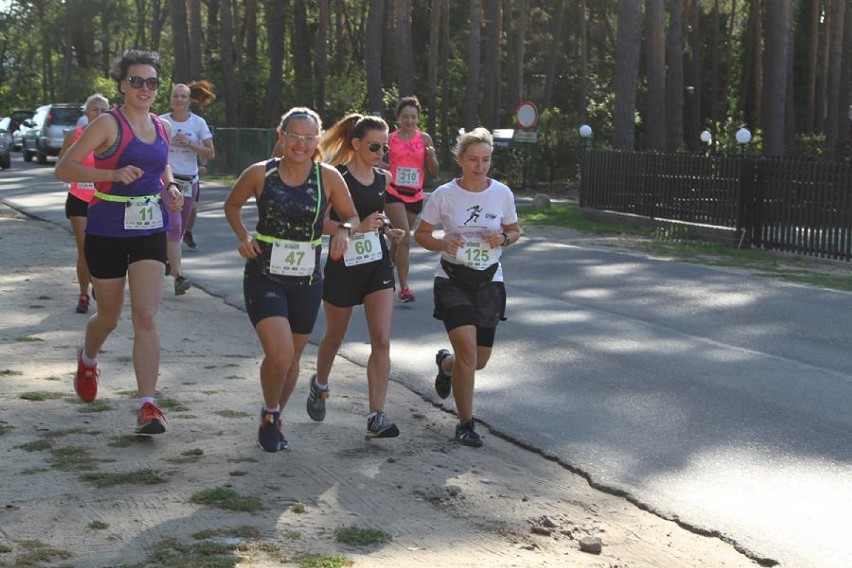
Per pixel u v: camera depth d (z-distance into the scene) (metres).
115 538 5.19
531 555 5.29
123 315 11.24
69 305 11.82
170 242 12.91
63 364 8.96
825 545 5.60
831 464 7.03
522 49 51.00
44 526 5.32
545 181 38.72
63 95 73.75
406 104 12.66
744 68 61.22
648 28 37.28
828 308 13.34
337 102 53.56
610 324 11.98
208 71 55.25
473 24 42.50
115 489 5.90
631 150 26.22
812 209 20.06
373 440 7.21
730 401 8.66
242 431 7.18
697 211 23.03
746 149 37.66
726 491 6.45
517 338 11.12
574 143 38.09
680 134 43.22
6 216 22.02
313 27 65.62
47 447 6.61
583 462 6.98
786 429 7.86
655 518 6.03
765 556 5.44
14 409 7.44
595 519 5.95
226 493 5.85
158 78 6.82
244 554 5.04
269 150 38.62
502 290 7.48
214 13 68.88
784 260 19.41
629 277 15.79
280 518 5.57
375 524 5.58
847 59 50.12
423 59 61.72
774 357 10.40
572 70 59.78
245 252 6.53
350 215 6.77
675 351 10.59
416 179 12.74
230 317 11.73
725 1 68.31
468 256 7.29
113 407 7.60
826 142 46.44
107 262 6.91
